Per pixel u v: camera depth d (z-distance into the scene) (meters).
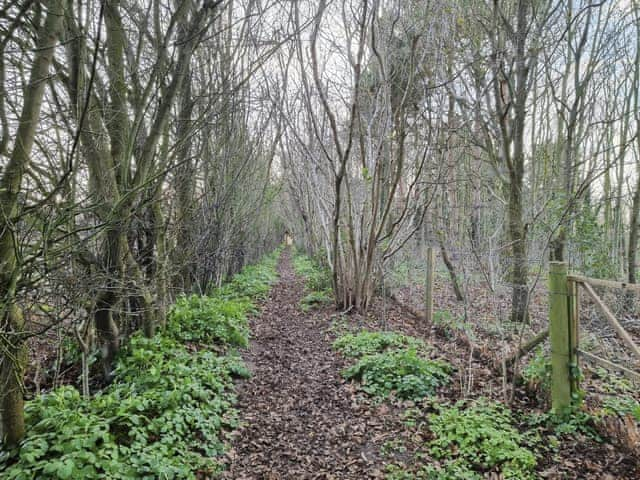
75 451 2.91
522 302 6.60
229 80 6.61
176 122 6.77
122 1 4.85
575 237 7.68
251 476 3.47
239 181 10.88
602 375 4.41
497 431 3.59
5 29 3.21
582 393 3.80
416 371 5.08
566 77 10.00
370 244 9.01
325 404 4.88
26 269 3.06
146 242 6.39
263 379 5.70
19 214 2.88
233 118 9.19
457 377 5.13
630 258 8.70
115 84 4.89
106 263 4.59
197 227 8.82
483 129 7.95
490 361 5.36
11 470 2.72
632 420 3.41
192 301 8.06
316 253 14.20
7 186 2.93
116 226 4.23
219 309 7.86
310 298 11.05
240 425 4.23
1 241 2.91
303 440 4.09
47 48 3.03
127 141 4.88
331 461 3.70
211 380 4.80
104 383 4.88
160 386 4.28
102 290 4.15
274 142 12.30
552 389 3.91
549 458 3.36
